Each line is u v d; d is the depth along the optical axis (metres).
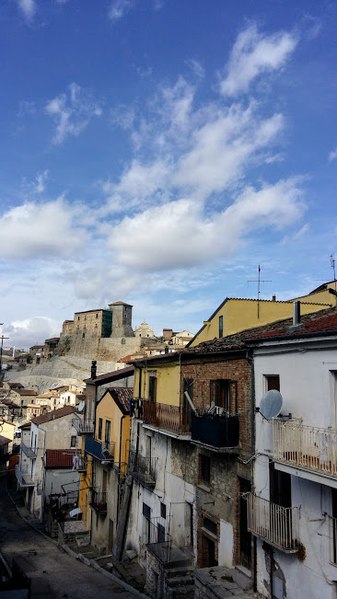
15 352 182.25
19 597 16.47
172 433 20.30
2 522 41.72
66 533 32.44
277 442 13.30
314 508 12.81
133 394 28.66
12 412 80.88
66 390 87.56
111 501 28.75
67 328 142.50
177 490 21.17
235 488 16.73
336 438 11.51
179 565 18.92
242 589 15.05
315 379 13.08
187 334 114.25
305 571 12.92
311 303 25.50
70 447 46.12
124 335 133.88
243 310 24.92
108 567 24.97
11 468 64.88
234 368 17.20
